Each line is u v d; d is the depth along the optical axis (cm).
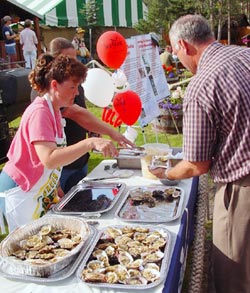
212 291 235
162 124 575
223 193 172
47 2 1235
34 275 134
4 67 556
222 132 162
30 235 162
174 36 174
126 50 282
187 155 166
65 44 266
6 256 143
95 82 274
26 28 932
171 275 134
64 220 168
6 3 777
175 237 158
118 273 133
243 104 154
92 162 466
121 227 166
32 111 180
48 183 197
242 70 158
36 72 184
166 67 710
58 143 187
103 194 205
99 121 250
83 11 1347
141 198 196
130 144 252
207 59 165
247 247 173
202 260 196
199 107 158
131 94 279
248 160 160
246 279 179
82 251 148
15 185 193
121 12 1491
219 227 178
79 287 129
